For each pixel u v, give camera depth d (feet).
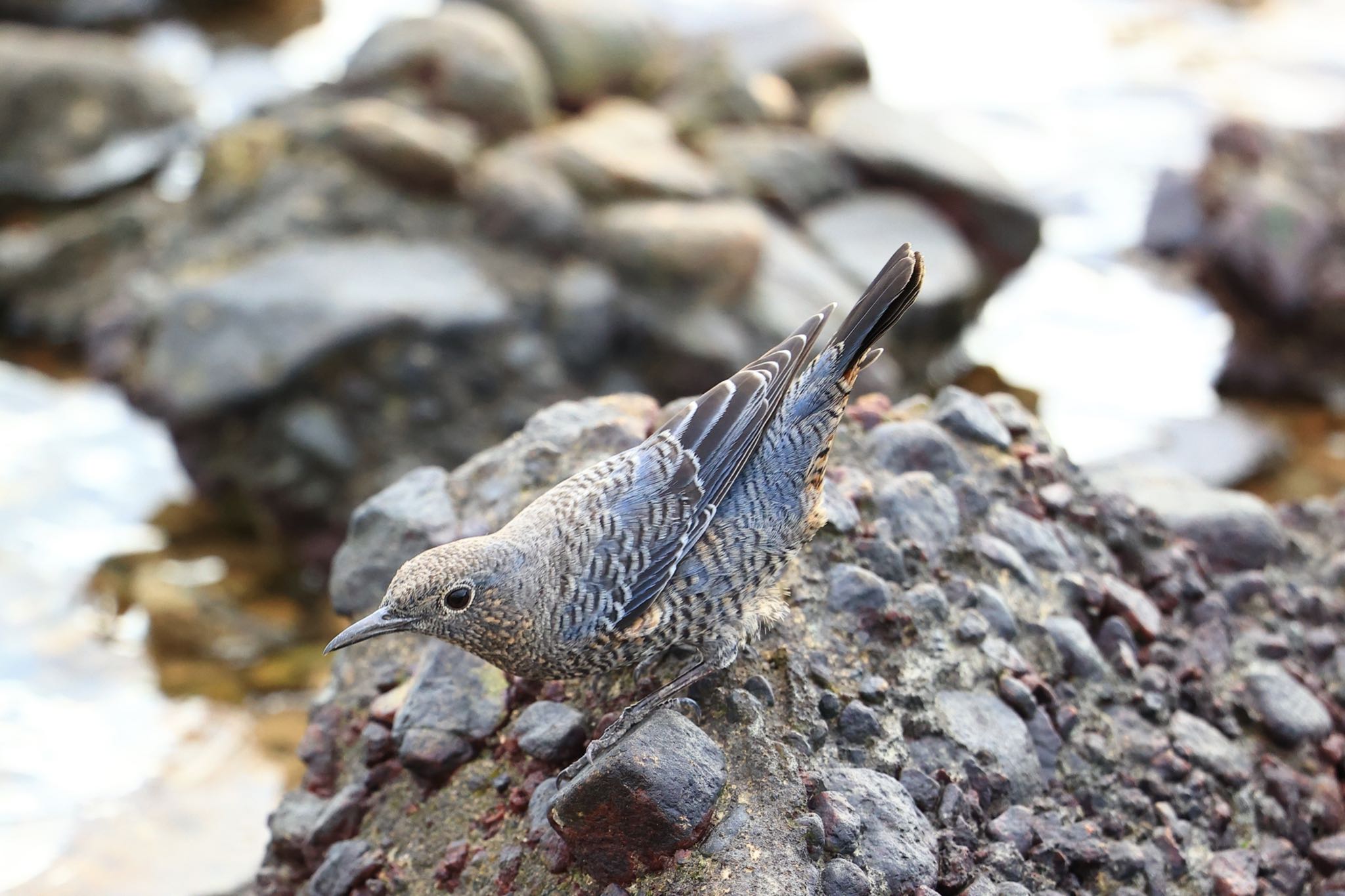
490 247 48.34
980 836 19.79
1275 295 54.39
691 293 47.37
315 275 46.19
